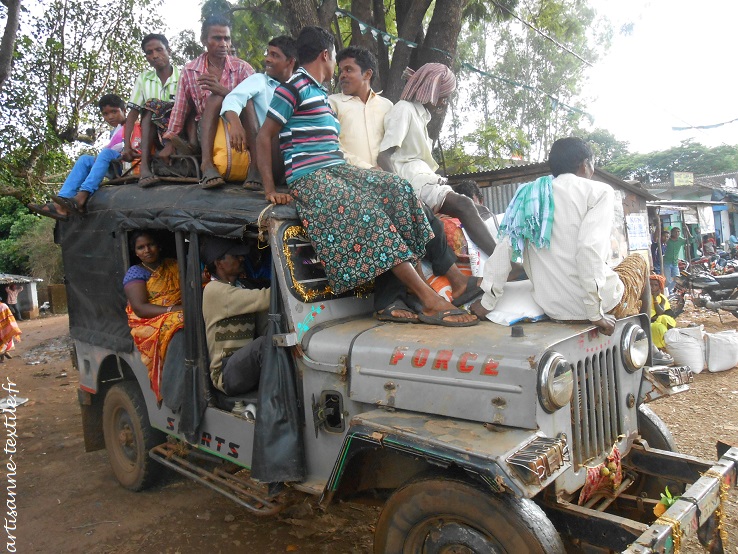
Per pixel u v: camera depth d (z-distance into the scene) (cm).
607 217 274
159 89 500
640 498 301
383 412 260
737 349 704
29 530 395
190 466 374
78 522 404
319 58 333
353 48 416
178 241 355
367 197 307
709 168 3475
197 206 345
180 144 401
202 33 440
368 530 368
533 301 297
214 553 354
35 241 2434
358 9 927
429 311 297
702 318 1112
